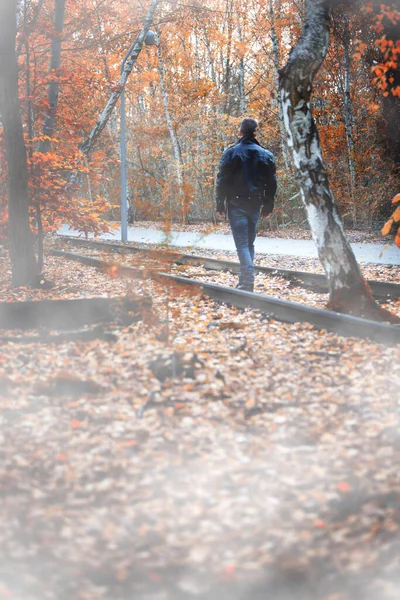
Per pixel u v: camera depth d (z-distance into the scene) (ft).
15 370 18.67
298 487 11.67
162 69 107.65
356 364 18.57
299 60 25.32
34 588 8.99
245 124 31.50
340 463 12.37
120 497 11.44
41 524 10.55
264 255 51.93
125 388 17.29
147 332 23.03
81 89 46.85
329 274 25.68
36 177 39.96
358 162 82.89
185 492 11.60
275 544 10.01
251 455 13.04
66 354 20.71
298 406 15.74
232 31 106.83
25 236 35.37
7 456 13.00
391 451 12.62
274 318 25.17
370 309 25.02
